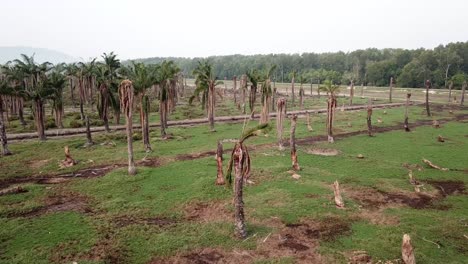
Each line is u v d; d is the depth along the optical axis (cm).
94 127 5925
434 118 6519
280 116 3966
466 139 4531
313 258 1731
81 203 2516
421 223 2072
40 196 2662
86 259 1738
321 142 4416
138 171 3209
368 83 14925
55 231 2039
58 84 5766
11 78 6862
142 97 3975
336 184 2367
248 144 4353
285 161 3472
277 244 1877
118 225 2123
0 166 3572
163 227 2089
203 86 5256
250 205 2386
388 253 1748
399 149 3966
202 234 1989
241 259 1741
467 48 12988
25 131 5619
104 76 5500
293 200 2448
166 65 4894
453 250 1772
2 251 1817
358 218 2162
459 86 12025
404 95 11056
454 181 2841
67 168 3450
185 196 2570
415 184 2727
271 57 19450
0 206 2458
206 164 3403
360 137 4734
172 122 6309
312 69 16300
